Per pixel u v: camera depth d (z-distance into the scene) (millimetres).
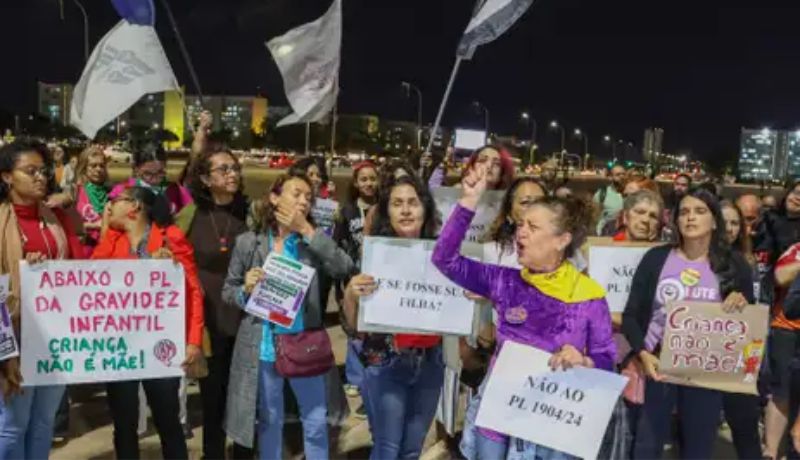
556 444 3582
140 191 4641
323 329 4590
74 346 4324
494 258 4703
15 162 4242
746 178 119188
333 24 7441
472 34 5973
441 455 5727
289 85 7473
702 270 4391
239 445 5059
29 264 4219
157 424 4660
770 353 5422
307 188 4512
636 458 4535
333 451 5797
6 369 4105
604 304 3592
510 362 3607
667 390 4473
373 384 4426
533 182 4676
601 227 8586
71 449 5633
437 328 4367
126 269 4395
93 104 6496
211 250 5109
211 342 5070
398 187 4582
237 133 153375
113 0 6328
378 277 4367
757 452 4688
